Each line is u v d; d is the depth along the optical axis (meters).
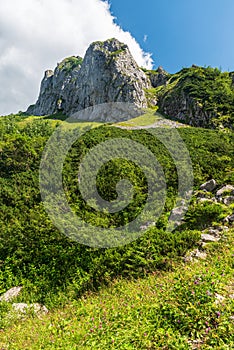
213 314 5.17
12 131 36.56
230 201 12.35
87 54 113.75
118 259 9.73
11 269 10.98
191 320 5.15
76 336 5.54
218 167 17.22
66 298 9.23
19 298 9.77
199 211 11.67
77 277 10.02
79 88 112.38
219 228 10.52
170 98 69.38
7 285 10.52
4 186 15.19
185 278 6.48
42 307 9.19
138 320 5.65
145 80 101.50
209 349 4.52
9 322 8.28
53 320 7.31
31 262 11.09
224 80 67.44
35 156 17.20
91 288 9.30
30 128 39.00
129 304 6.69
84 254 10.73
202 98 58.69
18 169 16.91
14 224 12.54
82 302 8.21
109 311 6.53
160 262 9.11
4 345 6.46
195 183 15.34
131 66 100.31
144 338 4.98
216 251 8.91
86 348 4.98
